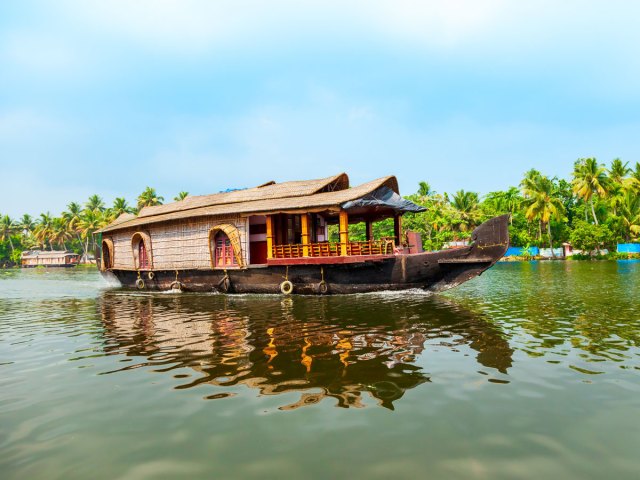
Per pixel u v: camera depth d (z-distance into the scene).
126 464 3.00
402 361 5.43
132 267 19.69
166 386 4.66
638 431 3.39
